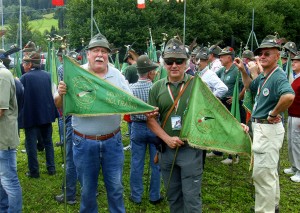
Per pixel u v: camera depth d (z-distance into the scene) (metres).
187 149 3.63
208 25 33.22
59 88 3.61
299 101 5.67
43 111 5.64
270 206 4.18
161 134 3.62
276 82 3.95
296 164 5.82
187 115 3.53
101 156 3.76
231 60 6.41
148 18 30.78
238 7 37.47
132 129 4.78
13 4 33.84
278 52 4.02
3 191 4.35
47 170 6.12
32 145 5.73
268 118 3.99
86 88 3.61
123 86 3.91
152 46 9.61
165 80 3.72
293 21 40.94
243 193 5.29
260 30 37.44
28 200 5.08
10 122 4.00
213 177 5.94
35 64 5.61
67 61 3.59
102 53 3.72
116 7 31.36
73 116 3.79
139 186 4.92
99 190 5.43
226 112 3.72
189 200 3.54
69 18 32.44
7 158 4.04
